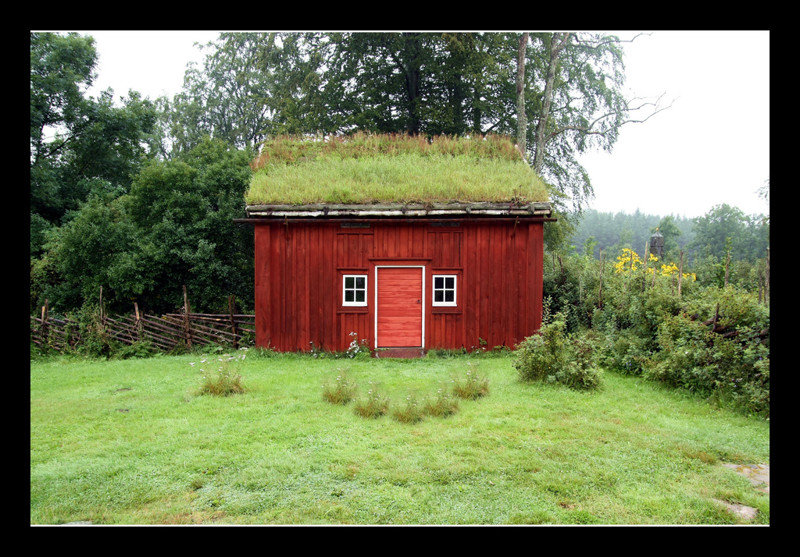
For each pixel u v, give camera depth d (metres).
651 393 8.42
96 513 4.54
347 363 11.35
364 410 7.20
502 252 12.43
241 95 37.44
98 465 5.55
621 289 12.06
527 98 27.05
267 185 13.30
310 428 6.66
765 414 7.03
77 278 15.75
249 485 5.07
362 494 4.84
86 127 22.00
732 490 4.92
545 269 15.60
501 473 5.29
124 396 8.53
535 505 4.63
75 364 12.14
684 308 9.67
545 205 12.08
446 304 12.44
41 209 21.98
